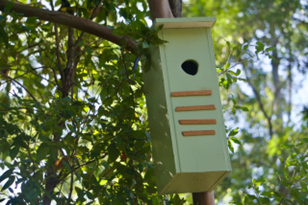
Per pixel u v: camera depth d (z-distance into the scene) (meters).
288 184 4.22
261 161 15.60
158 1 4.52
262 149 15.77
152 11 4.55
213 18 3.94
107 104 4.17
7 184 3.53
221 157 3.63
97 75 4.73
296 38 16.38
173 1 4.70
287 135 13.52
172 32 3.98
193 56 3.94
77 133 3.86
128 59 4.25
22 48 5.42
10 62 5.57
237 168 15.40
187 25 3.97
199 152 3.62
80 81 4.93
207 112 3.76
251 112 16.78
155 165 4.08
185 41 3.97
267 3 15.63
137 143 3.99
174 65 3.88
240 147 16.03
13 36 5.06
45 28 5.17
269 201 4.17
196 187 3.92
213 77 3.89
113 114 4.09
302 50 16.22
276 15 15.44
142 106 4.96
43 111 3.81
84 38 5.42
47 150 3.60
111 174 4.37
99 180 4.12
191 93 3.79
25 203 3.56
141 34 3.73
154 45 3.77
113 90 4.22
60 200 3.84
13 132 3.79
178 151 3.61
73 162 4.19
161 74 3.85
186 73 3.87
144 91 4.24
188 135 3.65
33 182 3.59
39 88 5.43
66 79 4.80
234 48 4.77
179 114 3.72
